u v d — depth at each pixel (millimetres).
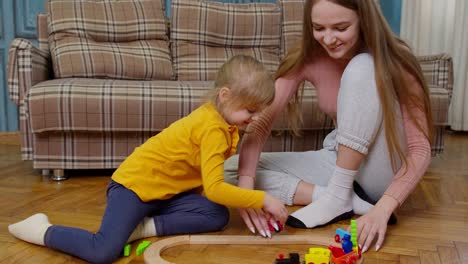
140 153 1095
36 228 1054
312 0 1171
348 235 987
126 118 1774
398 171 1189
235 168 1445
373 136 1173
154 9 2373
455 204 1462
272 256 1011
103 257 955
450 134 3148
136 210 1044
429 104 1216
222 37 2412
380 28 1151
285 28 2463
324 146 1510
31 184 1714
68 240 998
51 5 2244
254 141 1284
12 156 2301
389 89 1131
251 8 2457
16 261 976
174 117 1805
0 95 2834
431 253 1035
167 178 1098
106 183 1741
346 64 1306
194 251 1035
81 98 1737
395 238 1132
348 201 1234
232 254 1021
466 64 3078
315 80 1375
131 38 2312
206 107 1096
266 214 1135
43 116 1728
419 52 3199
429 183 1754
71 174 1907
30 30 2910
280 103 1334
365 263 974
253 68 1061
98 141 1824
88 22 2227
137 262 979
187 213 1141
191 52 2365
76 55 2123
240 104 1050
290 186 1376
